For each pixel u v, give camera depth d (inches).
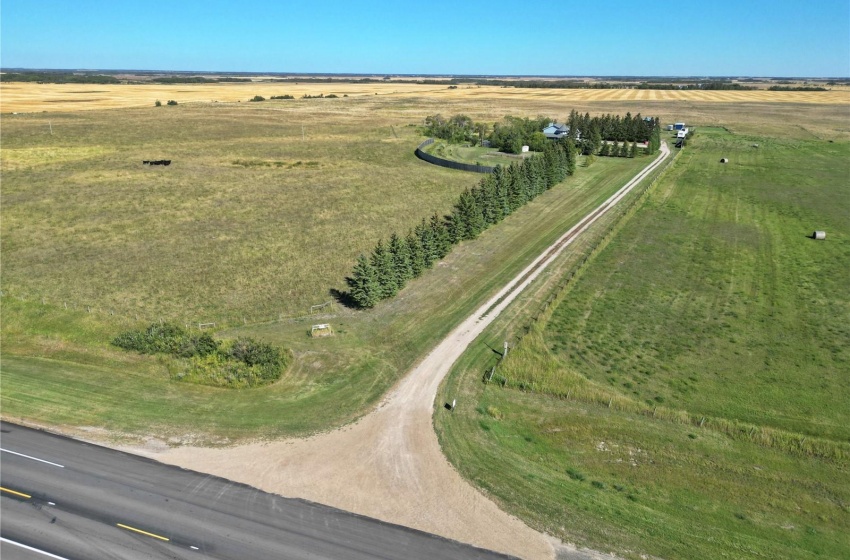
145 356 1391.5
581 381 1309.1
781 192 3125.0
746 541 871.7
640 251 2224.4
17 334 1502.2
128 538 842.8
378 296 1706.4
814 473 1042.1
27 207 2701.8
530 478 999.0
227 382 1274.6
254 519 885.2
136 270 1980.8
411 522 887.1
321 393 1245.7
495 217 2498.8
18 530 851.4
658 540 864.3
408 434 1106.7
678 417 1186.6
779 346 1504.7
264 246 2236.7
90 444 1059.3
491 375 1317.7
